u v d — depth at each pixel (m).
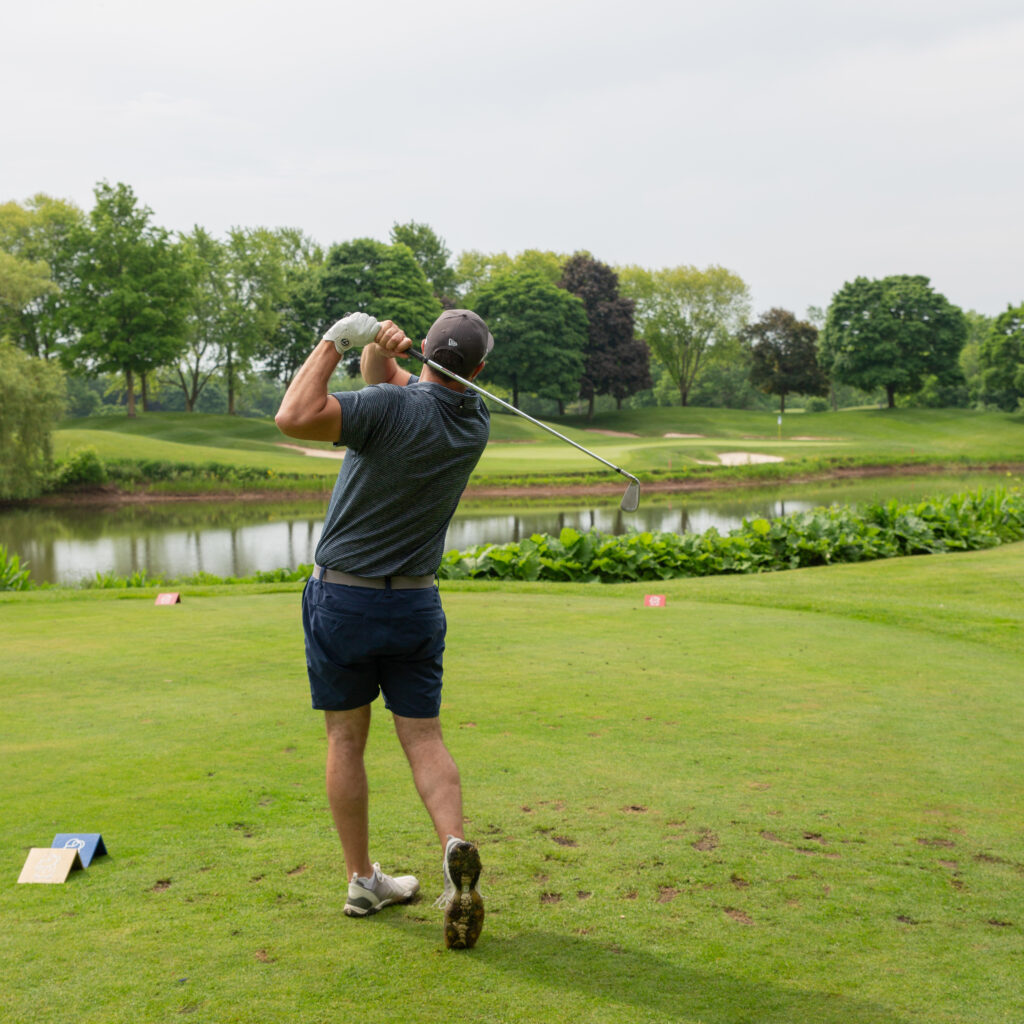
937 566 11.32
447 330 2.42
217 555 20.77
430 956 2.22
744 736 4.21
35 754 3.83
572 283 72.94
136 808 3.21
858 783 3.59
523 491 36.59
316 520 28.66
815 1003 2.02
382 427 2.30
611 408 107.88
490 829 3.07
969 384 91.75
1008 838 3.05
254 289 62.97
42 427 34.19
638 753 3.93
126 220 54.34
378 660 2.47
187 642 6.40
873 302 72.62
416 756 2.50
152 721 4.36
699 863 2.81
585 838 3.00
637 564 11.67
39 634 6.71
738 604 8.68
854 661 5.95
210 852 2.84
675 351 83.00
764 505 31.41
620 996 2.04
